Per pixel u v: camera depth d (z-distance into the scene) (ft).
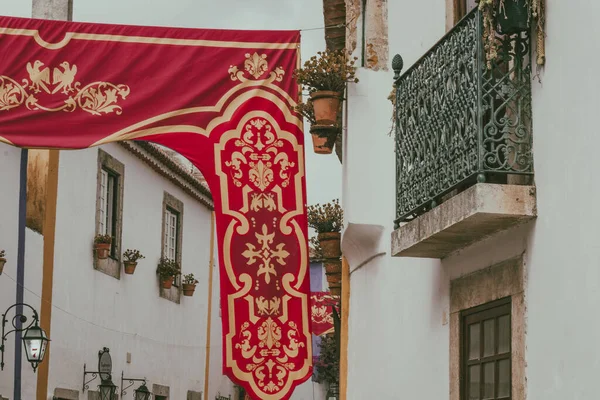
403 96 24.94
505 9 19.62
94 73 31.91
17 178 56.80
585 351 17.39
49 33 31.99
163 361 82.28
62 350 62.69
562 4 18.60
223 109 32.17
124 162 74.18
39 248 60.03
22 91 31.63
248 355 31.09
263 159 32.07
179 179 85.61
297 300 31.58
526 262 19.99
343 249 32.94
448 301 24.40
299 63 32.48
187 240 89.25
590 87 17.51
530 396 19.60
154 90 31.99
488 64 19.79
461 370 23.44
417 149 23.85
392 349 28.91
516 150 19.80
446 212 21.12
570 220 18.11
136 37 32.24
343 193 31.30
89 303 67.36
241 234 31.63
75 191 65.57
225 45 32.42
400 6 29.89
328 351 87.66
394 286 28.81
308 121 31.83
